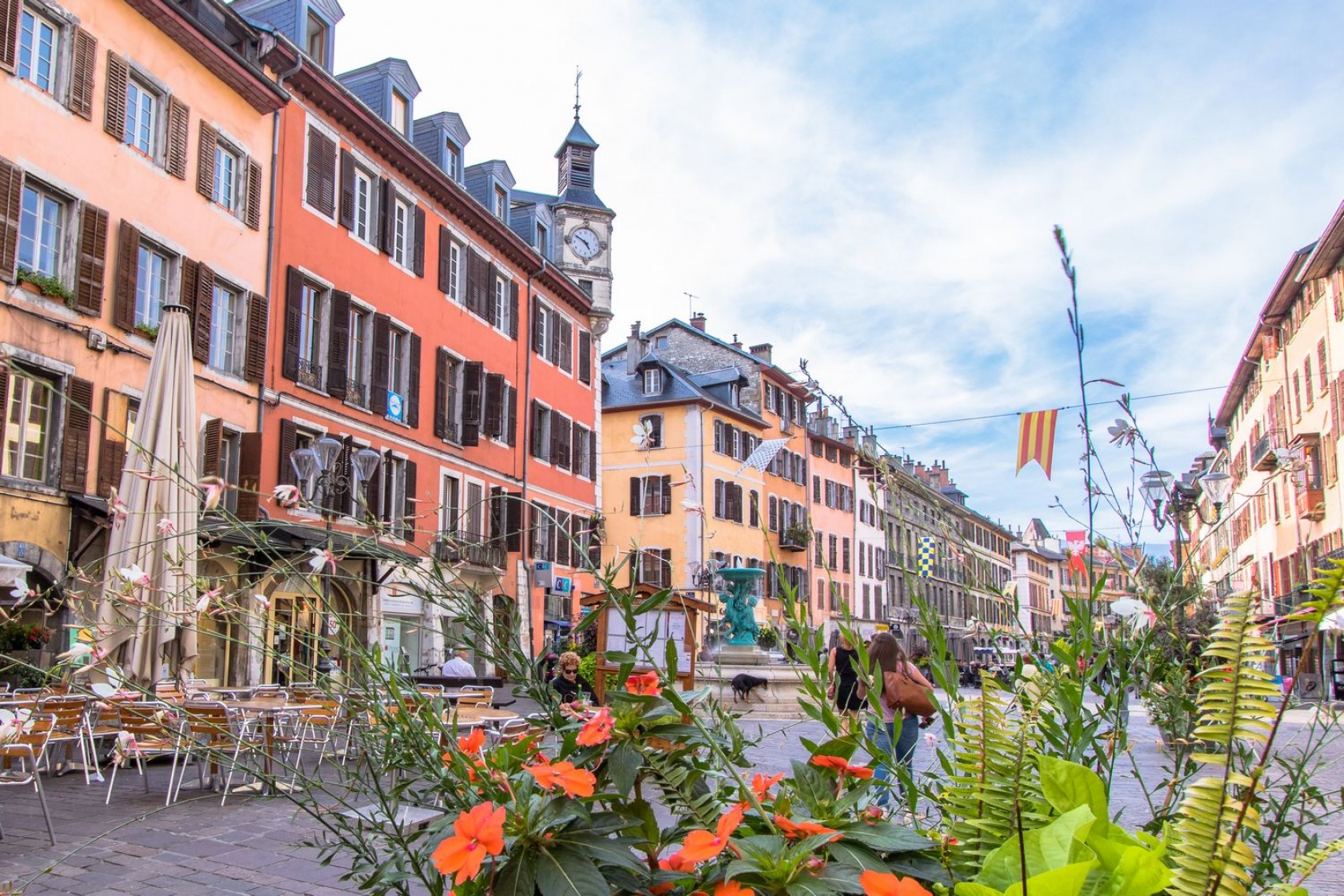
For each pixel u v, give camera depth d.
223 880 5.53
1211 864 1.32
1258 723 1.33
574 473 35.16
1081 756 1.83
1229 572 2.04
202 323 18.69
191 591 2.43
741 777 1.74
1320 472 32.44
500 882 1.52
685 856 1.47
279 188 21.38
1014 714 1.72
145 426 10.30
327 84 22.55
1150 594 2.05
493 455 29.81
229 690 10.47
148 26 17.89
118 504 3.08
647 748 1.80
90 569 2.58
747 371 54.31
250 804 7.55
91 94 16.55
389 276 25.16
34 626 11.55
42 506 15.15
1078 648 1.90
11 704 7.21
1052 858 1.33
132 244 17.12
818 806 1.73
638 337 54.56
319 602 2.37
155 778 9.38
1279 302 37.00
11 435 15.01
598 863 1.62
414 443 25.84
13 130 15.10
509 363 31.16
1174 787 1.92
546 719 1.99
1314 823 1.84
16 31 15.16
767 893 1.49
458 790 1.84
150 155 17.98
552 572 18.09
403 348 25.81
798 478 56.09
